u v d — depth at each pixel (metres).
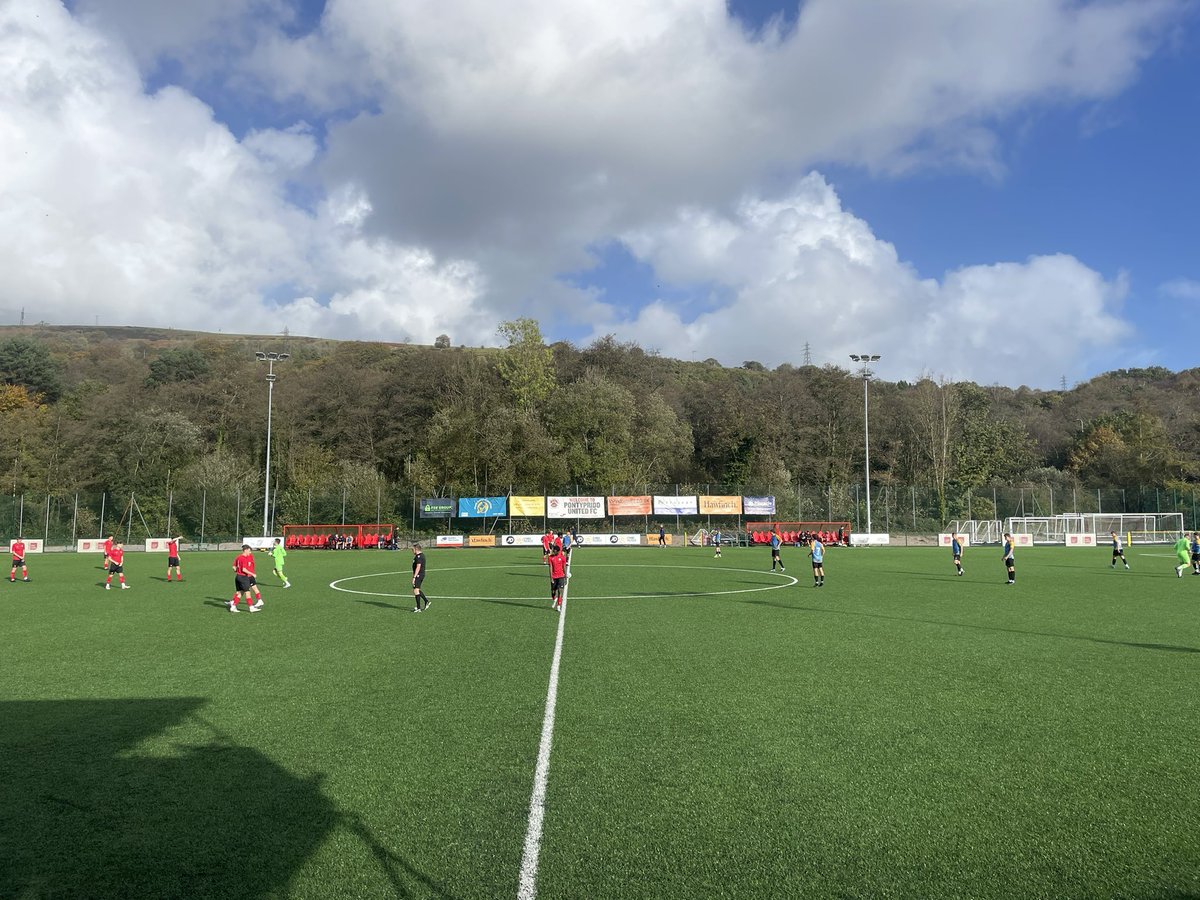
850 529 62.38
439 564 37.31
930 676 10.86
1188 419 80.19
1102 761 7.21
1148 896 4.77
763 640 14.05
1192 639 13.98
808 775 6.88
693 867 5.16
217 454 67.12
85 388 78.56
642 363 87.56
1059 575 29.00
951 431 76.81
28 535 56.50
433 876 5.04
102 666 12.00
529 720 8.70
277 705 9.47
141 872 5.09
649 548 53.44
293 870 5.12
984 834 5.66
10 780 6.85
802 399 85.56
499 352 73.75
